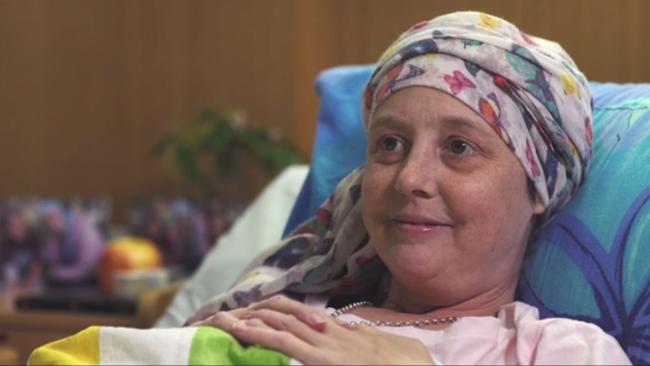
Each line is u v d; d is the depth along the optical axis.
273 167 4.54
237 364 1.56
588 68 3.05
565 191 1.85
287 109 4.90
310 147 4.88
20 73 5.06
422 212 1.71
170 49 5.07
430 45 1.75
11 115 5.07
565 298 1.82
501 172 1.73
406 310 1.84
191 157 4.58
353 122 2.44
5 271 4.24
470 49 1.74
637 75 2.98
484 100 1.72
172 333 1.58
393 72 1.77
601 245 1.82
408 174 1.70
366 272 1.95
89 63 5.10
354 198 1.95
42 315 3.65
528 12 3.17
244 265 2.97
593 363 1.52
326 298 1.98
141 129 5.10
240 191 4.86
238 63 4.99
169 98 5.07
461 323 1.64
